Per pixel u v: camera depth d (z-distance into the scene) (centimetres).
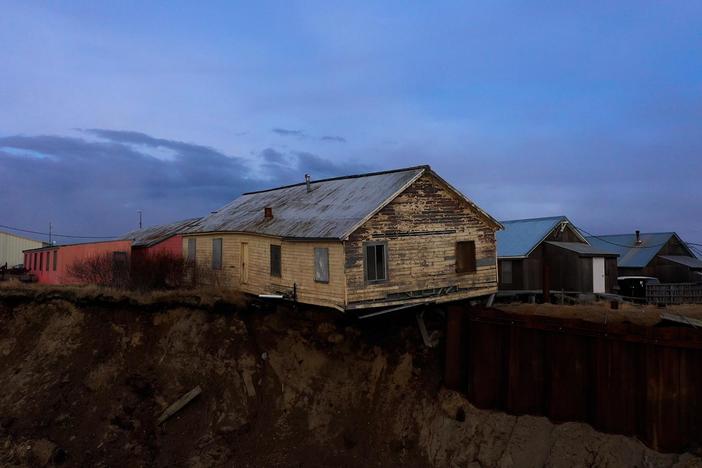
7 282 2934
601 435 1808
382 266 2205
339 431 2230
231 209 3428
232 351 2484
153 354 2455
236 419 2244
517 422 2003
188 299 2622
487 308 2181
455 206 2481
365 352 2442
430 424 2180
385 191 2316
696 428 1669
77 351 2469
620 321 2022
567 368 1914
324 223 2291
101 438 2108
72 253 3603
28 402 2247
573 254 3142
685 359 1689
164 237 3647
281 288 2470
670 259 3706
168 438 2158
